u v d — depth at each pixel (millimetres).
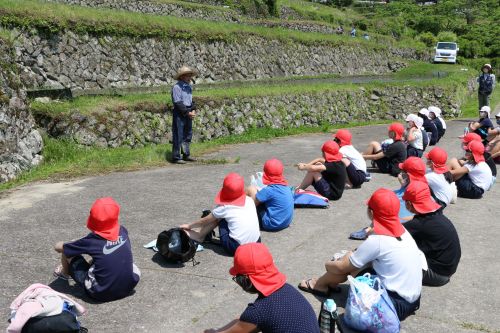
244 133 14367
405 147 9359
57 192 7719
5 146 8516
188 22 19953
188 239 5223
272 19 33469
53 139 10188
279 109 15898
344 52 29094
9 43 9703
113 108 11492
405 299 4098
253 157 11000
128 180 8547
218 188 8156
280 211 6133
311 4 51062
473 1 76312
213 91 15008
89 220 4406
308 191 7453
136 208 7000
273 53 23797
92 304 4402
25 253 5391
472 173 8031
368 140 14281
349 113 18625
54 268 5082
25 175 8609
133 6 23062
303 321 3230
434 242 4738
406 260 4082
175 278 4938
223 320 4223
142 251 5539
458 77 25359
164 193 7777
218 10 27422
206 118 13523
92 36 15945
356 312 3854
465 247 5996
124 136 11422
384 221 4152
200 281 4898
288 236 6098
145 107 12094
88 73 15641
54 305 3588
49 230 6078
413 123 10070
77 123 10680
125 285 4449
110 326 4074
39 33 14500
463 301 4652
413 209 4785
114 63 16422
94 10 16812
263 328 3279
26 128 9344
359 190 8273
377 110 19625
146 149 11078
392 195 4184
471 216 7199
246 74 21734
